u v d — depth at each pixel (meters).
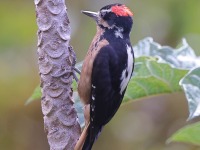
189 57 10.91
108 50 10.44
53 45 9.29
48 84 9.26
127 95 10.41
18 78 18.50
